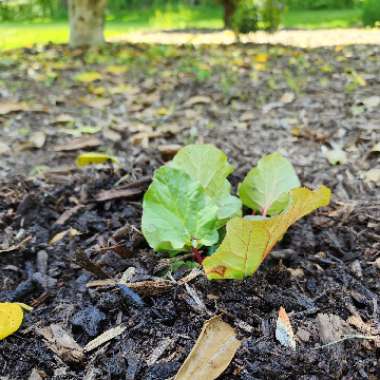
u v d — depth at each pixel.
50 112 1.12
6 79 1.40
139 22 4.70
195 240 0.46
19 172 0.80
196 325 0.41
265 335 0.40
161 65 1.59
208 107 1.14
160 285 0.44
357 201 0.66
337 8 6.19
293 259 0.51
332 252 0.53
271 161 0.53
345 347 0.39
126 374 0.37
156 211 0.47
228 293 0.44
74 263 0.52
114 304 0.44
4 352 0.40
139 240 0.54
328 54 1.74
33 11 5.78
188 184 0.47
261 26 2.54
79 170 0.76
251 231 0.40
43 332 0.42
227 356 0.37
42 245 0.55
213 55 1.76
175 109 1.13
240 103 1.17
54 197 0.66
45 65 1.58
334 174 0.77
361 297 0.45
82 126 1.03
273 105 1.14
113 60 1.67
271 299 0.44
